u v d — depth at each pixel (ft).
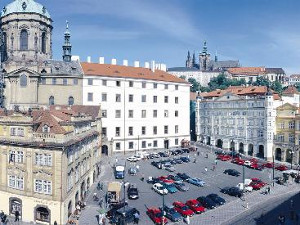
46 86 367.25
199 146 439.63
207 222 188.44
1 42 386.93
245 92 412.16
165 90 419.13
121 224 181.16
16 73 362.94
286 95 391.45
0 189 197.77
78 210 199.21
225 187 247.29
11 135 194.49
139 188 250.37
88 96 370.73
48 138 184.24
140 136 398.83
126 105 388.78
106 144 367.25
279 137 360.89
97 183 259.80
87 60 417.69
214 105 437.58
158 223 183.83
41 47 387.96
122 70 407.85
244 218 194.39
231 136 411.13
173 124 426.51
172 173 294.05
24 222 187.73
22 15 376.07
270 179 284.61
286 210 207.62
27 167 188.14
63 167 182.09
